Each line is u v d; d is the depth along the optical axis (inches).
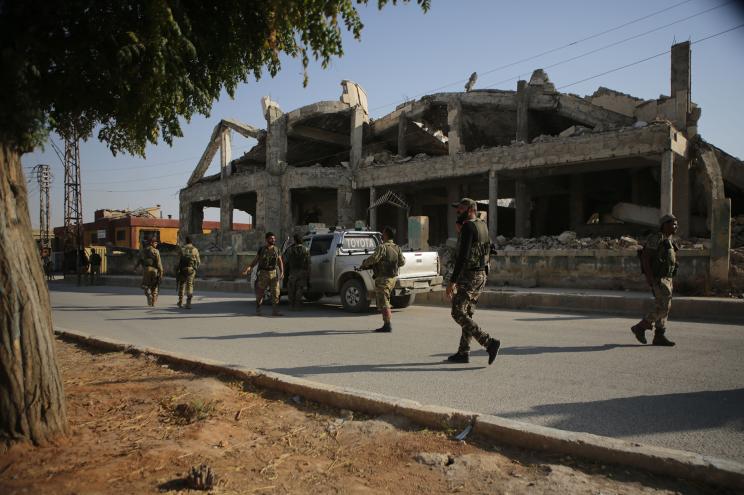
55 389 126.6
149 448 123.7
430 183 1096.2
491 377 207.8
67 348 266.8
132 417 148.4
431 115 1096.8
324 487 106.1
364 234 488.4
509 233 1401.3
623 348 266.8
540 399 175.5
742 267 449.1
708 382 196.1
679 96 760.3
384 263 333.1
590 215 1188.5
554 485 105.8
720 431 143.3
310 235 495.8
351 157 1144.8
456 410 142.7
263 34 166.9
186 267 498.0
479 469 114.3
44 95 136.2
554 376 207.9
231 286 793.6
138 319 422.0
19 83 116.0
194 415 148.2
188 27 144.3
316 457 122.2
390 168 1044.5
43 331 123.1
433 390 188.9
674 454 110.7
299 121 1171.9
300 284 457.4
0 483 103.7
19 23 123.8
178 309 497.4
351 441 132.1
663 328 269.9
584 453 118.6
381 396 156.8
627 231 914.1
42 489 101.5
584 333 319.6
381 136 1214.3
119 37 135.8
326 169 1114.7
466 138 1101.1
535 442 125.2
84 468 111.5
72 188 1471.5
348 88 1183.6
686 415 157.3
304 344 291.7
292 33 170.1
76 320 422.0
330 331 340.8
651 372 213.0
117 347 255.3
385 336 317.4
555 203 1255.5
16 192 117.8
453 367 227.5
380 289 332.8
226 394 173.3
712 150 752.3
